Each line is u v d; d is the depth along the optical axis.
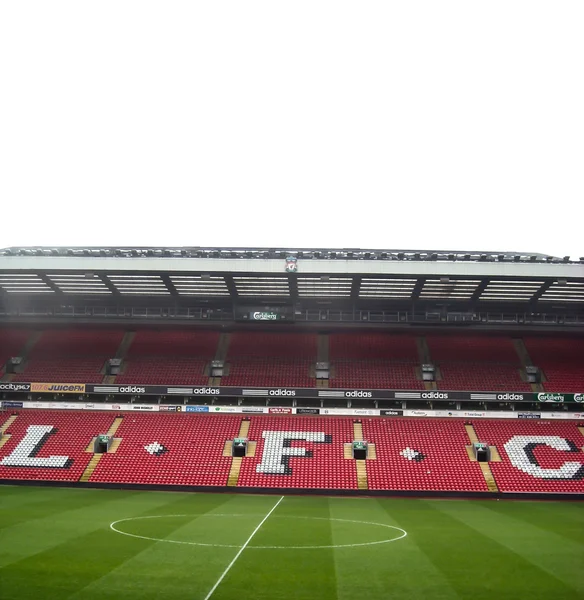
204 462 53.19
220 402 61.38
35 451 54.88
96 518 35.31
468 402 60.66
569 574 23.77
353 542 29.58
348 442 55.56
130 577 22.09
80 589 20.50
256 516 37.53
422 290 59.41
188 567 23.73
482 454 54.56
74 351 66.56
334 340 67.81
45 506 39.84
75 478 51.59
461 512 41.19
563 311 63.72
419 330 67.44
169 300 64.38
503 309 63.69
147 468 52.59
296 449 54.56
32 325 69.62
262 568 23.83
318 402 60.75
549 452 54.06
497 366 63.72
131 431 57.84
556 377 61.69
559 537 31.86
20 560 24.42
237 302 63.84
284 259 54.31
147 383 61.50
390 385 61.06
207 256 54.78
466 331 68.19
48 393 62.75
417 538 31.06
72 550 26.42
